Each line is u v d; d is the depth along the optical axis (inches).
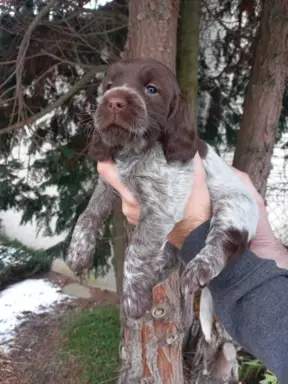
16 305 46.1
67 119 36.6
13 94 33.6
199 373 26.9
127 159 15.1
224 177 16.1
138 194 15.1
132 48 22.5
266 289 12.1
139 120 13.9
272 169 37.5
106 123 14.1
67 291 48.3
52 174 38.3
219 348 25.6
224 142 38.1
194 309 27.2
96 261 38.9
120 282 32.9
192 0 28.6
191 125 15.2
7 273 52.1
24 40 27.8
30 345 38.3
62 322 41.6
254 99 29.5
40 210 40.8
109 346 34.4
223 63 37.2
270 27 28.5
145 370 26.3
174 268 16.4
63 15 30.3
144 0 21.8
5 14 30.8
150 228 14.4
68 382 32.2
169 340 25.8
